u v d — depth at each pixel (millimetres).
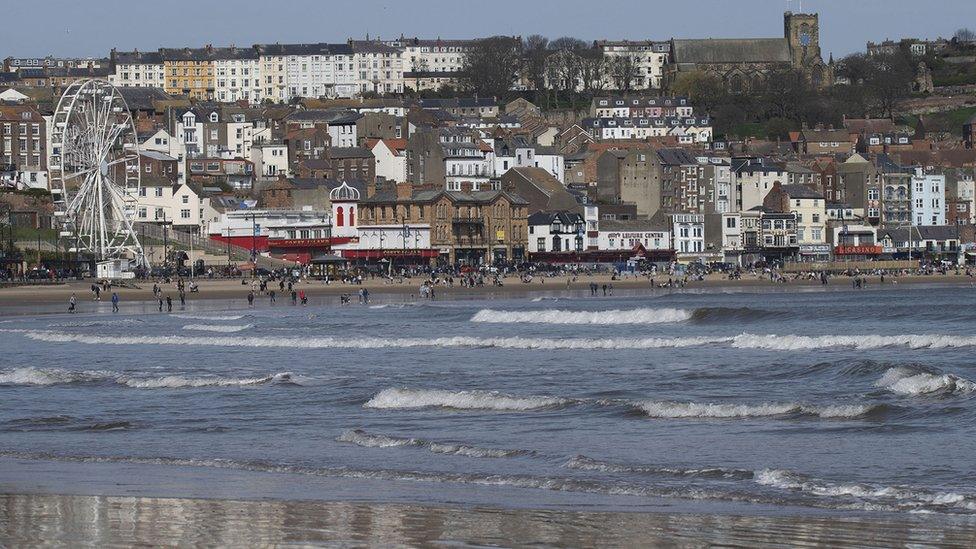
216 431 188875
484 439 177125
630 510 131000
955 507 130750
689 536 119375
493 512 129750
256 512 129125
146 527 122312
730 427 182875
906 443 167250
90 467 158500
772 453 162375
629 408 199750
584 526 123250
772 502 134375
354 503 134000
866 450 163125
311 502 134875
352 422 194750
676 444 170125
